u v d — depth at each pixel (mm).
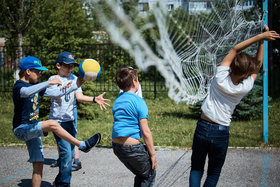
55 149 5312
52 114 3525
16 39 11984
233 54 2525
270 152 4820
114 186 3527
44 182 3701
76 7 11602
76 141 2828
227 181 3604
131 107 2637
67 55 3527
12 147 5410
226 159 4488
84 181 3713
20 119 2914
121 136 2596
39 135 2846
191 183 2545
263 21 3645
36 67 3016
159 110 9258
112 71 12211
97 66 3131
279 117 7766
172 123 7273
